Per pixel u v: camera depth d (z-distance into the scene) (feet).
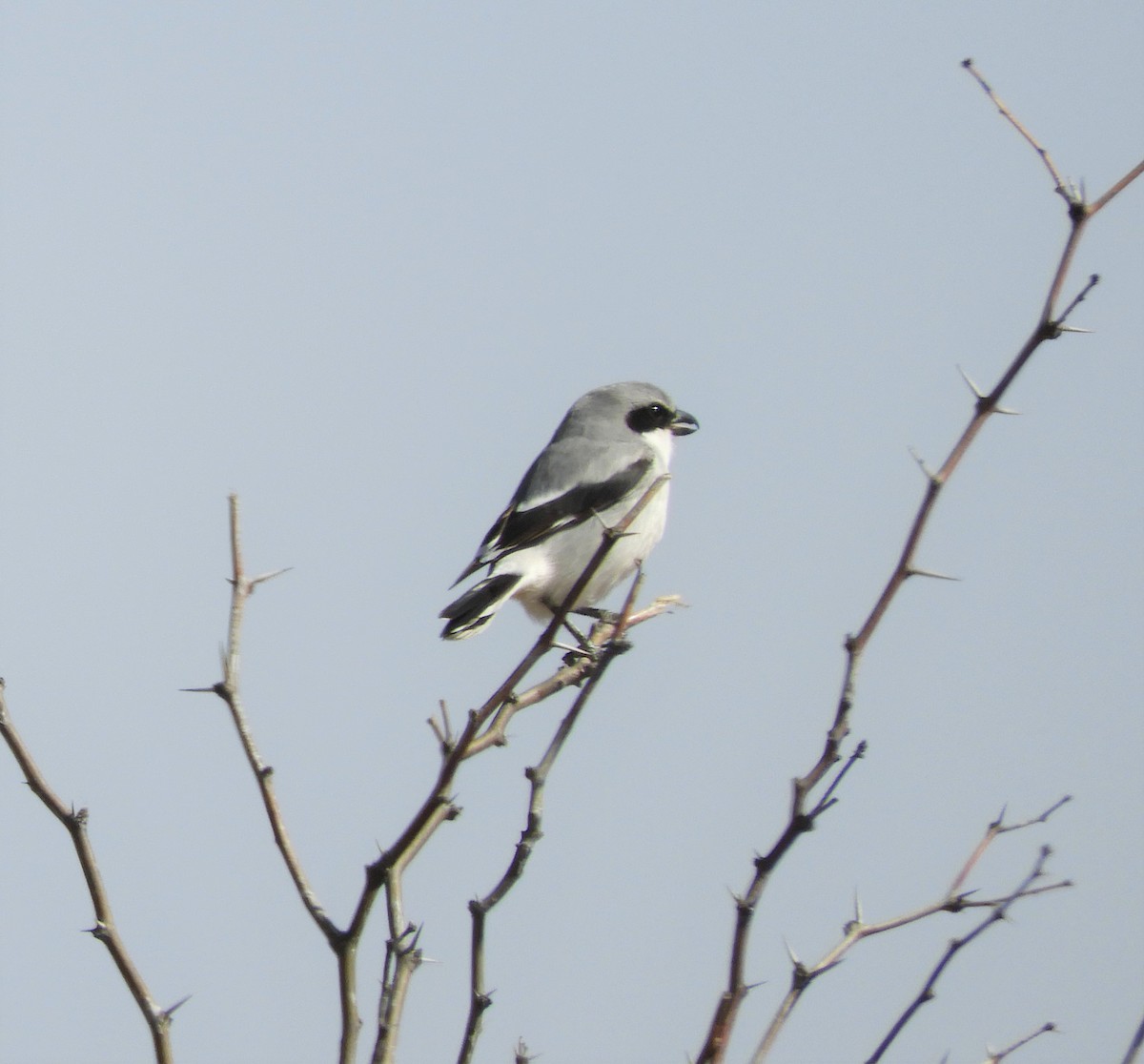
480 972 20.77
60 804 21.02
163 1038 20.68
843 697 20.74
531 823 21.30
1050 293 21.70
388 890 21.58
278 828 21.70
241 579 22.49
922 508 21.40
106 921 20.85
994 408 21.74
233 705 21.99
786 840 20.20
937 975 20.68
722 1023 19.76
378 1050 20.20
